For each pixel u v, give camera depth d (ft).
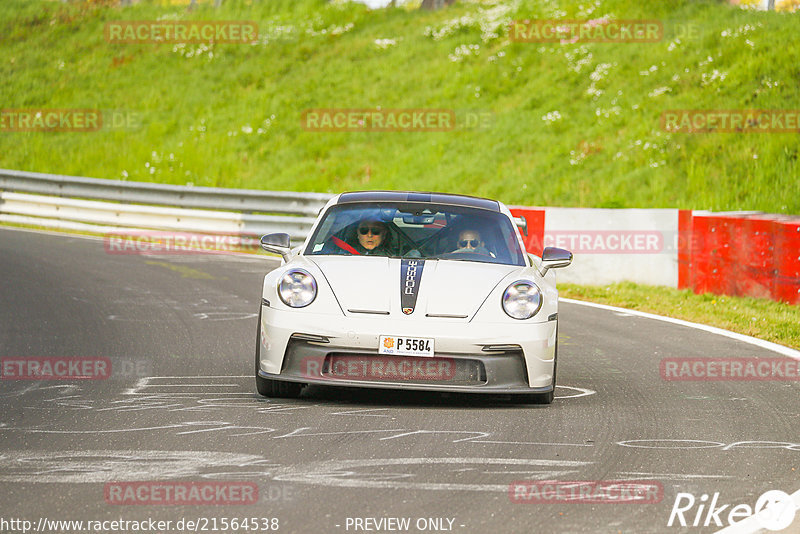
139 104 330.13
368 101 302.25
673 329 116.88
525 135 260.21
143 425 63.36
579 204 220.64
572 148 246.88
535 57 298.76
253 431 61.98
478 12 347.15
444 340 68.39
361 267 74.23
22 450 56.44
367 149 277.44
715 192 207.72
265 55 349.20
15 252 176.86
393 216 82.33
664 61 270.46
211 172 277.44
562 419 68.13
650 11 304.91
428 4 380.58
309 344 69.77
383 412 68.85
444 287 71.67
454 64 309.83
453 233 80.74
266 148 287.89
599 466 55.42
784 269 134.92
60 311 117.91
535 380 70.33
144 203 216.54
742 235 140.87
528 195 231.30
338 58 336.70
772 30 266.98
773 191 202.08
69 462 53.88
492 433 63.00
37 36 396.16
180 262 171.01
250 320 114.32
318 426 63.72
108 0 417.28
